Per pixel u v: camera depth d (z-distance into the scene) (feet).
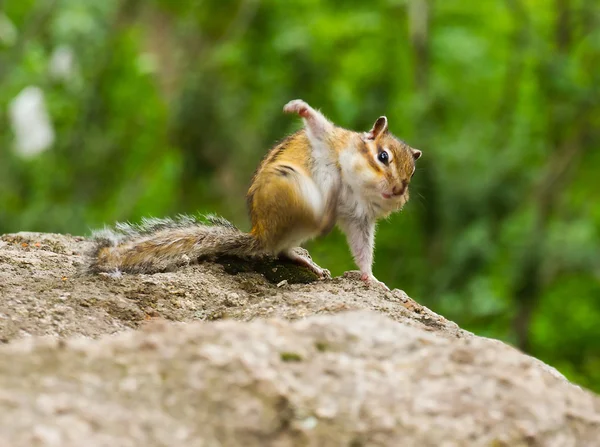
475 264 56.65
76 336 18.19
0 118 66.74
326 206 24.29
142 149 67.26
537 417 12.73
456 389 12.96
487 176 58.54
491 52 75.10
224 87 63.82
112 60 68.59
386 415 12.35
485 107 74.84
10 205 62.85
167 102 68.54
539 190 63.21
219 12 70.44
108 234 23.36
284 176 23.68
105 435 10.96
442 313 56.24
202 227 24.07
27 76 68.59
